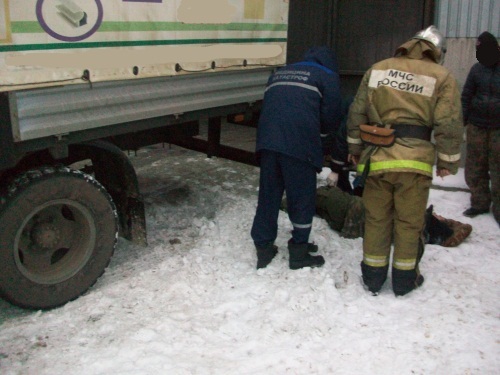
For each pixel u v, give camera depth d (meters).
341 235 4.92
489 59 4.91
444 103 3.55
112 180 4.21
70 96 3.33
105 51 3.46
